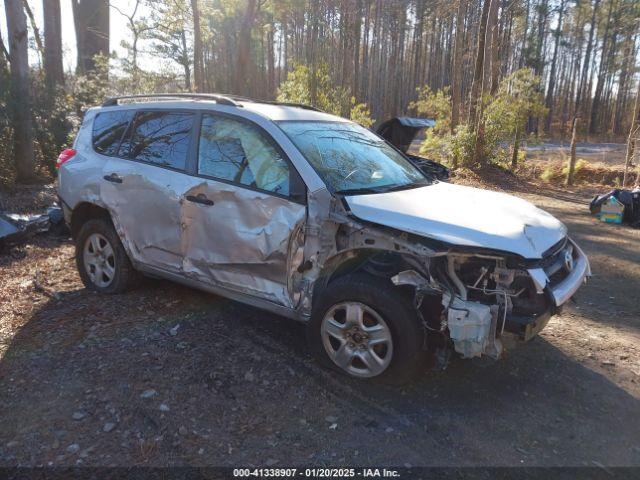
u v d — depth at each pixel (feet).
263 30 96.99
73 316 14.53
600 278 20.61
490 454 9.39
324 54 103.09
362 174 12.89
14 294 16.15
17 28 32.89
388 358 10.82
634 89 194.80
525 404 11.05
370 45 169.89
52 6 46.52
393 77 169.78
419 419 10.33
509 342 13.57
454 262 10.62
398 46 181.68
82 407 10.36
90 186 15.53
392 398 11.00
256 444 9.44
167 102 14.79
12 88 33.27
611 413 10.87
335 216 11.09
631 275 21.06
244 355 12.51
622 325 15.74
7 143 33.09
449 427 10.12
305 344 13.17
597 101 182.50
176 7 69.67
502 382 11.89
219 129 13.38
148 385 11.14
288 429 9.88
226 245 12.55
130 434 9.59
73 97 41.55
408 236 10.44
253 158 12.53
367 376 11.26
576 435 10.06
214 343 13.07
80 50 63.72
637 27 163.73
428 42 198.08
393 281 10.31
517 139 56.44
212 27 123.65
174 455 9.07
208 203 12.80
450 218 10.83
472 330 9.80
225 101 13.56
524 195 44.11
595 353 13.67
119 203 14.78
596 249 25.38
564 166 54.39
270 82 156.04
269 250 11.85
